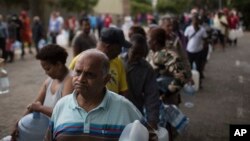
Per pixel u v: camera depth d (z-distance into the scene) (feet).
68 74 13.19
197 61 39.24
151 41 18.20
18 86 40.27
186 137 24.38
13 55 60.90
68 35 83.82
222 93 37.04
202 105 32.35
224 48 74.54
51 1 126.52
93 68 9.48
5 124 26.94
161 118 17.52
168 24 28.78
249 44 86.84
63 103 10.00
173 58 17.88
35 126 13.02
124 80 15.28
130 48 15.53
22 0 110.52
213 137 24.62
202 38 39.06
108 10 203.82
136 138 9.50
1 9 104.88
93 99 9.80
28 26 68.13
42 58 13.03
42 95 13.73
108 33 14.39
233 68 52.65
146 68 15.70
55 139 9.91
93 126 9.68
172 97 18.43
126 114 9.98
